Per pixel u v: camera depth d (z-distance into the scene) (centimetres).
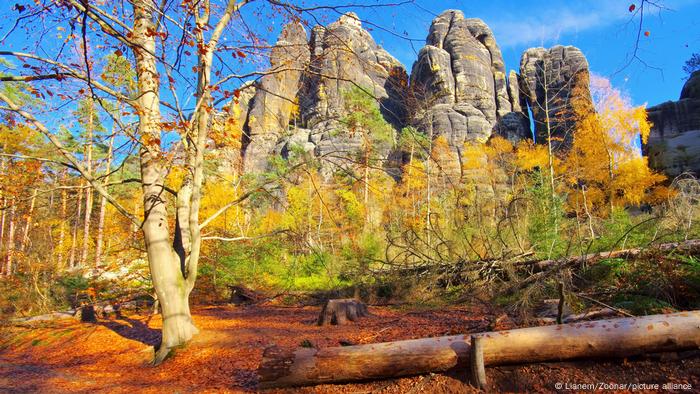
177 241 723
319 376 416
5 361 754
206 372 542
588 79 2523
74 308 1234
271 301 1252
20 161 726
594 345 372
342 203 2086
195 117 643
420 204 2133
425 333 577
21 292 1270
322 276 1368
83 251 1562
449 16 6012
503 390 370
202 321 905
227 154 870
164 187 677
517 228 1090
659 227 877
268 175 873
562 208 1155
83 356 736
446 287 1030
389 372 407
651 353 368
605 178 2578
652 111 3247
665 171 2948
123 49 536
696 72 3503
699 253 686
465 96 5119
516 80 5588
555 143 2872
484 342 389
